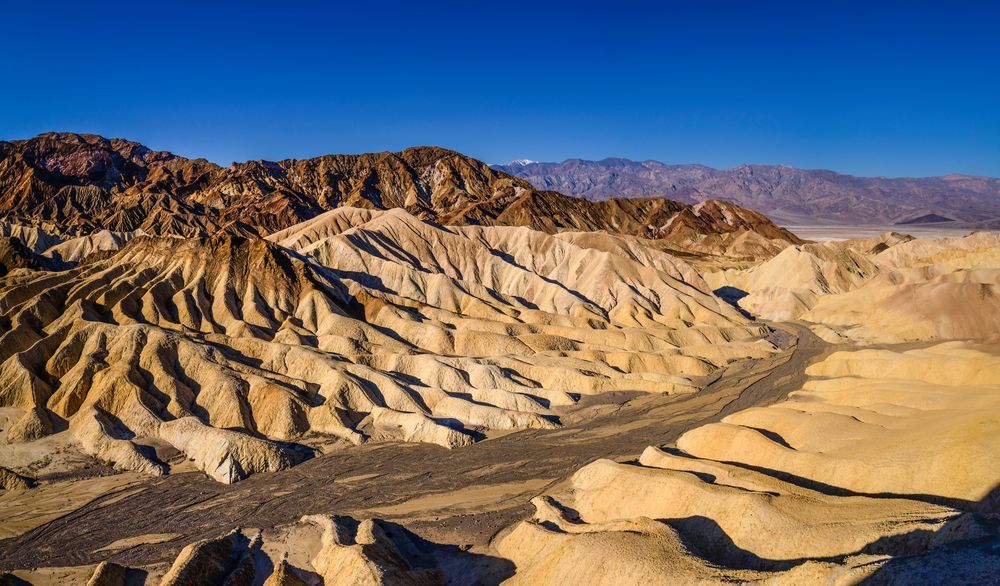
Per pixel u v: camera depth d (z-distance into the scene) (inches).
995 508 1517.0
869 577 1129.4
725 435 2223.2
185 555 1673.2
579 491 2054.6
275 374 2960.1
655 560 1417.3
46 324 3267.7
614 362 3570.4
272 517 2010.3
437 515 2001.7
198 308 3622.0
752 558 1482.5
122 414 2561.5
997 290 3983.8
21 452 2353.6
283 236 6565.0
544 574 1526.8
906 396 2466.8
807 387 3075.8
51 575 1710.1
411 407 2866.6
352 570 1536.7
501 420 2797.7
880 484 1750.7
